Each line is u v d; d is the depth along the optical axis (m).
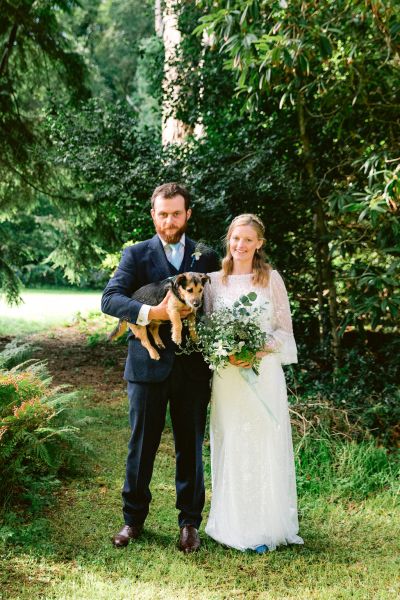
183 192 3.16
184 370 3.17
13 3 8.70
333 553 3.29
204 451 4.82
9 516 3.46
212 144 6.89
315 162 6.41
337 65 5.61
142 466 3.24
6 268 9.70
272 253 6.60
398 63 5.75
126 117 6.96
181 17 7.29
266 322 3.25
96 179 7.07
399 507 3.85
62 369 7.84
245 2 4.70
